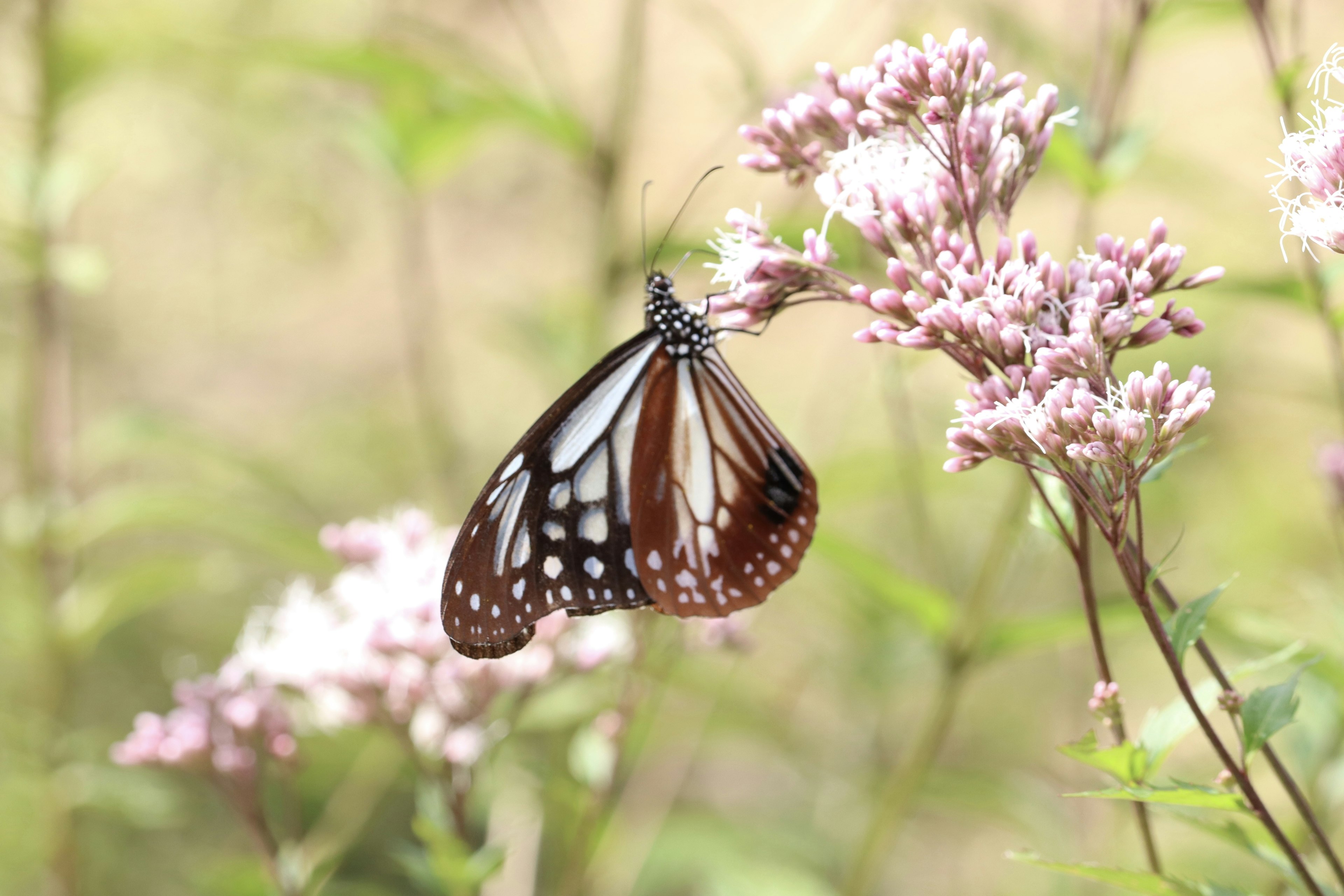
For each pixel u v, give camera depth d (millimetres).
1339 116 694
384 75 832
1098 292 695
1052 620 793
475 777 781
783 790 979
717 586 738
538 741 876
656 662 801
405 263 1294
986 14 821
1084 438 686
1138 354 892
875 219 712
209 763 784
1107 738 882
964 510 936
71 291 982
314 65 834
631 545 741
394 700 777
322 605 805
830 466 845
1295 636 771
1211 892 688
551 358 867
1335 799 772
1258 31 783
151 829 936
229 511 854
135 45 860
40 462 869
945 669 810
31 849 896
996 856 931
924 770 815
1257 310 887
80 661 900
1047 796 872
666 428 739
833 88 720
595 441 738
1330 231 691
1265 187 906
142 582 863
